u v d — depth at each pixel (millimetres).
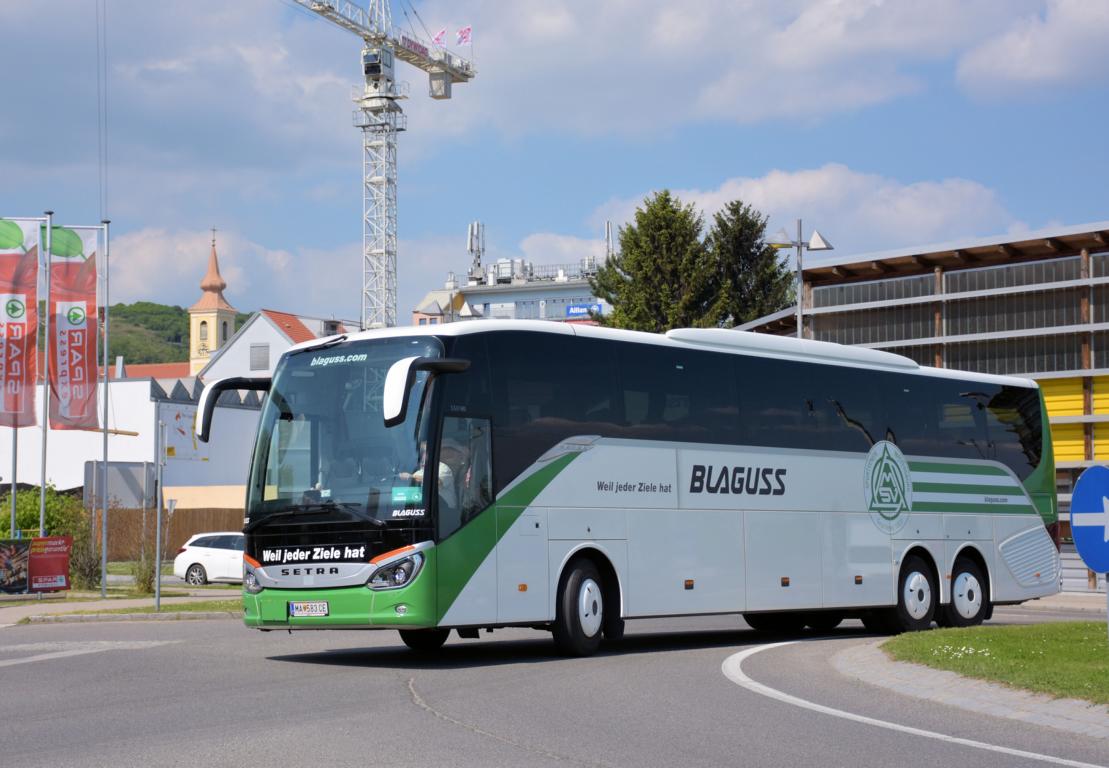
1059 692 12031
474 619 15453
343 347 16203
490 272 150125
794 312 40750
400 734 9883
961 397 23562
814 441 20594
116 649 17484
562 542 16594
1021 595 24109
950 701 12266
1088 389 35062
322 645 18578
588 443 17125
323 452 15766
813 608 20141
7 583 30016
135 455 64688
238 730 10070
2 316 30312
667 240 63281
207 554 39875
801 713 11320
